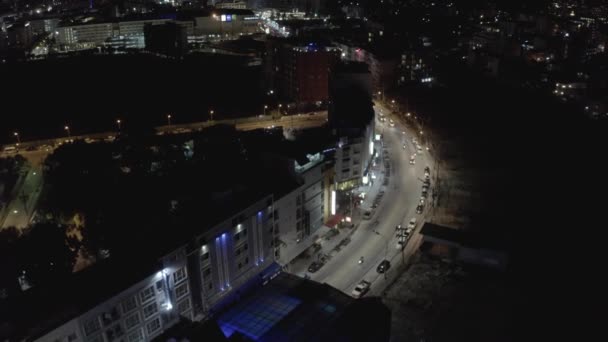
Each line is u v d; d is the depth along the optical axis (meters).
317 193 107.94
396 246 105.19
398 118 195.75
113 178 117.94
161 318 74.12
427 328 80.38
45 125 186.50
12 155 153.88
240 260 88.50
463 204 123.62
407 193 130.12
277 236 97.88
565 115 195.12
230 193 90.00
